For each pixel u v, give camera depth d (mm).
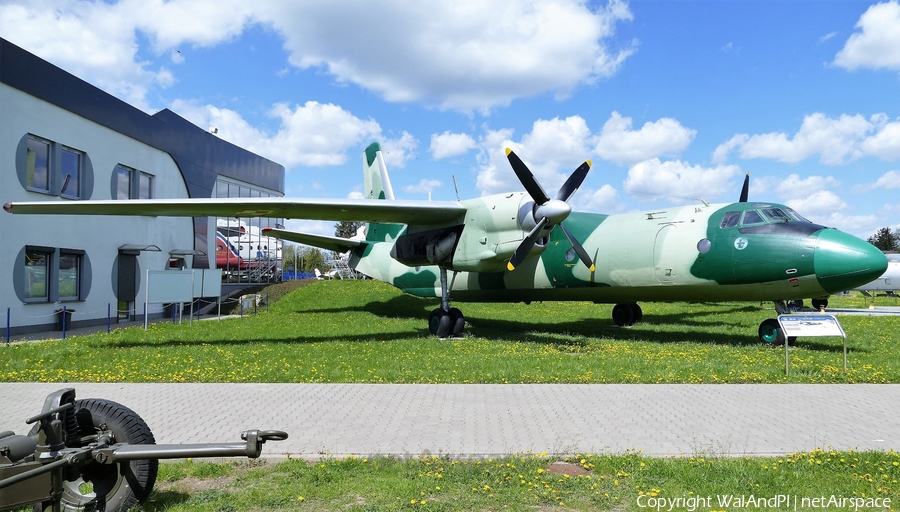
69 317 18359
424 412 7086
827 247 11734
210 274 21484
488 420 6699
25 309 16703
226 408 7320
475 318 21938
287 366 10523
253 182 32250
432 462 5254
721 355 11758
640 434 6129
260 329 17672
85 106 18906
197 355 12008
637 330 17672
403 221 15867
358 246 21734
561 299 16391
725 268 12766
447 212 14828
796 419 6738
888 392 8156
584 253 14133
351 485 4727
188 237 26094
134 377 9539
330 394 8125
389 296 27875
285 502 4398
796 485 4715
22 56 16344
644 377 9219
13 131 16188
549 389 8406
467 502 4414
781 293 12602
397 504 4355
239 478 4938
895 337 15586
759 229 12578
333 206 13797
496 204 14266
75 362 11172
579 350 12664
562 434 6137
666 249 13547
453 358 11312
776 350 12633
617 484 4742
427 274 18734
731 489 4633
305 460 5375
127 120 21172
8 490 3398
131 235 21703
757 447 5699
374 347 13266
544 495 4508
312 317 21734
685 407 7305
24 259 16656
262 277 34250
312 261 74375
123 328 18422
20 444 3627
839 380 9031
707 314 24031
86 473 4074
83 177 19031
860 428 6371
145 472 4012
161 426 6453
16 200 16344
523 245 13203
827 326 9461
